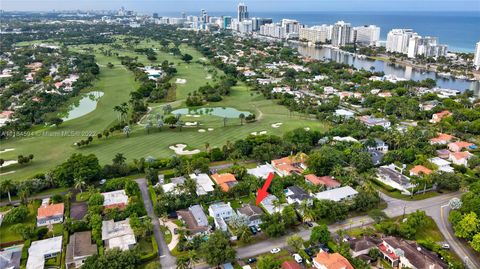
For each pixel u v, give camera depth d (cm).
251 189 16975
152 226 14662
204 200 16225
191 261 12094
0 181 17925
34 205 15900
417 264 12019
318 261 12150
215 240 12594
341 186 17525
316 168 18800
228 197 16775
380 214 15138
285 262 12175
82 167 17288
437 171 18512
